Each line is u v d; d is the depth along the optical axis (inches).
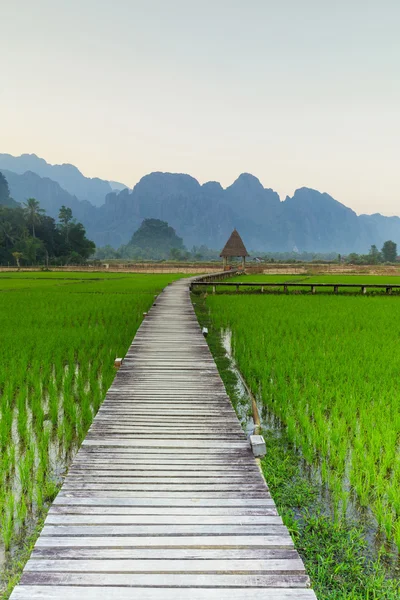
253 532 146.1
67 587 120.6
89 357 407.8
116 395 282.8
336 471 218.1
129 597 117.6
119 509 158.4
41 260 3560.5
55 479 211.9
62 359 416.2
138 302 821.9
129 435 224.1
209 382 310.5
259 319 642.8
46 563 129.3
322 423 257.0
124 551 135.6
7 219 3661.4
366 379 346.6
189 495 169.2
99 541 139.7
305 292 1130.0
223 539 141.9
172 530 146.4
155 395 283.4
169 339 456.8
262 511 159.0
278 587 122.7
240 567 129.6
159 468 190.5
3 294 1003.3
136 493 169.9
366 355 412.8
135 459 198.7
